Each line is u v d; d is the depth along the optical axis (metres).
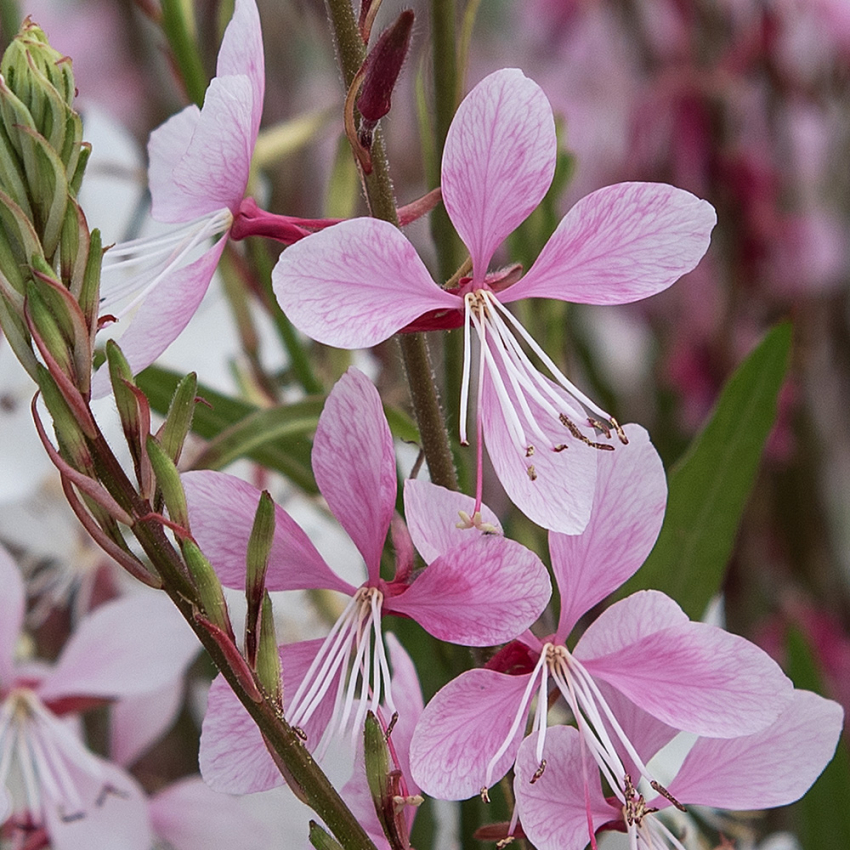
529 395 0.23
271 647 0.22
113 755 0.29
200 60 0.28
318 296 0.22
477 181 0.22
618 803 0.23
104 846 0.27
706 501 0.26
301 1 0.33
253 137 0.23
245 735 0.23
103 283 0.26
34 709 0.27
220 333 0.31
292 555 0.23
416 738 0.22
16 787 0.28
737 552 0.37
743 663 0.22
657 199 0.22
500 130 0.22
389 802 0.22
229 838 0.28
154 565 0.22
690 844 0.27
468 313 0.23
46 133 0.21
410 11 0.22
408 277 0.22
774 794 0.23
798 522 0.38
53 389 0.21
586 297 0.23
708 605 0.26
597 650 0.23
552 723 0.26
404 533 0.23
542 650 0.23
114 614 0.28
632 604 0.23
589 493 0.22
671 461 0.37
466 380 0.22
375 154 0.23
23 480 0.29
